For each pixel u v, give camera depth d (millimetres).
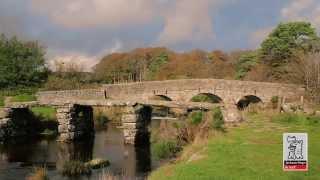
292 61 67062
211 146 27469
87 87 74000
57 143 48656
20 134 52938
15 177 31922
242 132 32844
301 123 37938
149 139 48531
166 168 24766
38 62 73750
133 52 122188
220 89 61500
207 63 112438
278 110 46562
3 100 58562
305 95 52906
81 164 34156
